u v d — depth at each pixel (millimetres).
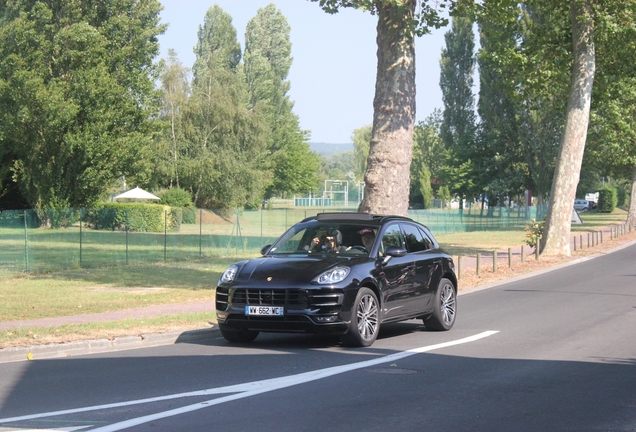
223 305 10828
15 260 27422
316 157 109562
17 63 45875
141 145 48406
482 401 7273
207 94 67125
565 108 36938
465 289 20766
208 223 59156
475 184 85375
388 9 20328
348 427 6211
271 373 8711
